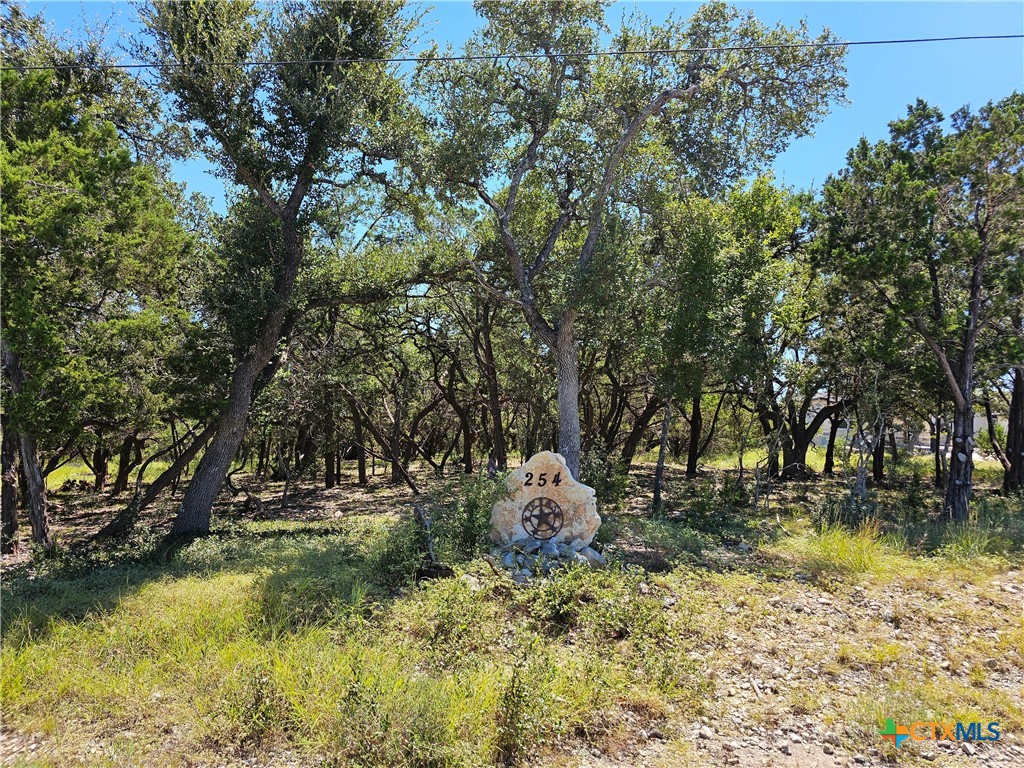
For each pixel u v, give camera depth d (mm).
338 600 7508
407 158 14523
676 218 15758
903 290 15656
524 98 14664
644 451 39062
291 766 4727
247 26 13461
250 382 14117
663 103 14062
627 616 7125
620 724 5309
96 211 10805
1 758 4766
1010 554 10797
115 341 12031
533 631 6988
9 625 6984
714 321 15602
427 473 30797
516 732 4914
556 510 10617
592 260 13312
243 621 6992
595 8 14227
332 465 25609
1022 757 4957
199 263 15258
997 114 14906
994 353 16969
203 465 13750
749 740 5184
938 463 26312
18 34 13328
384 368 24453
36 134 10758
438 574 8906
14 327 9633
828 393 22578
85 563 10578
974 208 15508
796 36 13758
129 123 14672
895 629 7461
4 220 9148
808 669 6395
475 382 27844
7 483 13414
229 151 13156
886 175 15641
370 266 15859
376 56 14391
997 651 6773
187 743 4988
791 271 17703
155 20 12828
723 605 8070
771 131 15055
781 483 25781
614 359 21391
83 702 5570
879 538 11969
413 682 5430
